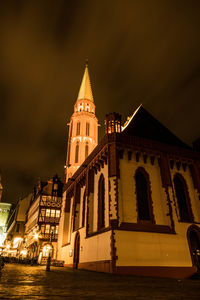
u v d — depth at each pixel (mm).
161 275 18453
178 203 23531
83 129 62688
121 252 18219
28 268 23797
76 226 31484
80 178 31609
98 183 25500
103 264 19203
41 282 11008
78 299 6535
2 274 15156
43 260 36375
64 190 40812
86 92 72938
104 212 22797
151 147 24562
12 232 70000
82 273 18172
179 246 20547
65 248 33969
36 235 43594
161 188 23250
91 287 9609
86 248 24578
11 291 7770
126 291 8625
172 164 25062
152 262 18734
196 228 22484
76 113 66188
